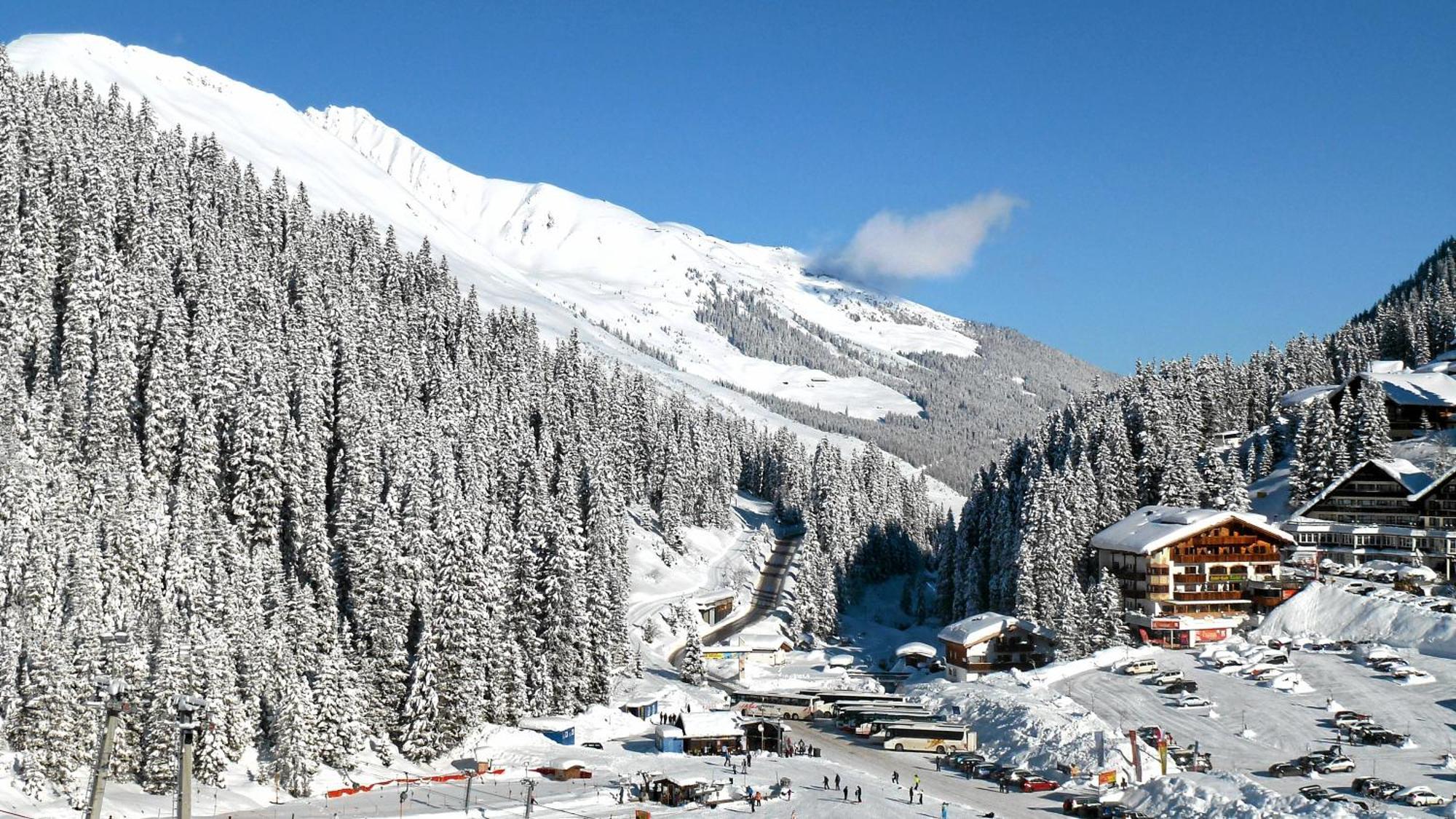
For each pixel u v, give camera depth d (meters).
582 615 137.62
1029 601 166.50
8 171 154.38
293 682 107.12
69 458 132.25
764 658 189.38
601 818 98.75
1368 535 171.12
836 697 149.50
